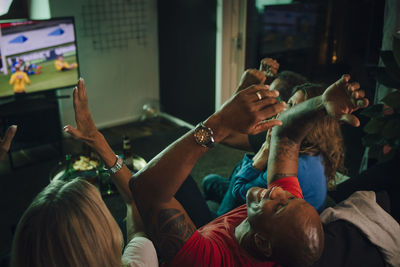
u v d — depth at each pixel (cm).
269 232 80
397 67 204
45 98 404
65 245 67
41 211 69
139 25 480
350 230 128
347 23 305
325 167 134
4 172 358
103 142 106
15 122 386
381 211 135
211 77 425
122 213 204
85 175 250
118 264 75
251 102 64
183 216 80
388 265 124
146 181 72
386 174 196
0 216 286
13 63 372
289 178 96
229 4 390
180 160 70
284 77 181
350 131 323
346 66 314
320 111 89
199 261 81
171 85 496
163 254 81
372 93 302
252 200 86
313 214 80
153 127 487
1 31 356
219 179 218
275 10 359
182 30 452
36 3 416
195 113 465
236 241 89
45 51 388
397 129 214
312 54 338
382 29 282
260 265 86
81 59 448
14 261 69
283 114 98
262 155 144
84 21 437
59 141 403
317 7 324
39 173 356
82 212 71
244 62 411
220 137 68
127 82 492
